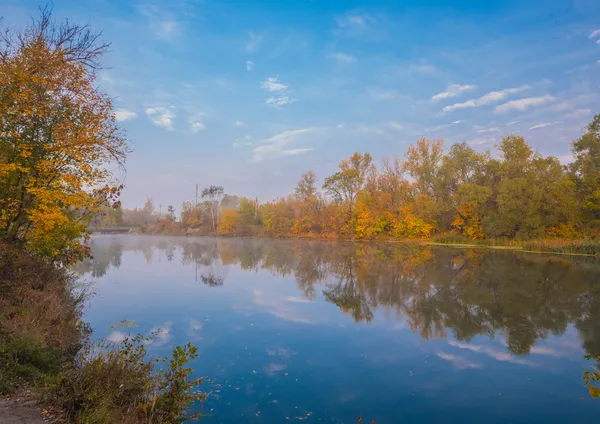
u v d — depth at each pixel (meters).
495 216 45.25
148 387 5.96
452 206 53.03
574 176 43.31
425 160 59.38
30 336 7.51
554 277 22.05
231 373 8.53
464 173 53.38
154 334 11.31
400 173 62.34
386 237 60.00
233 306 15.20
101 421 5.01
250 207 86.62
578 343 11.01
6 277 10.01
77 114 12.43
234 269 26.62
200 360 9.27
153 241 61.03
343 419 6.68
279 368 8.91
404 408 7.16
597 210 40.91
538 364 9.44
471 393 7.81
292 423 6.48
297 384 8.05
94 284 19.91
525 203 43.06
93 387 5.69
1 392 5.80
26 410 5.31
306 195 76.88
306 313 14.22
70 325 9.93
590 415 6.98
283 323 12.80
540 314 14.16
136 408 5.51
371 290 18.78
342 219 63.97
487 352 10.25
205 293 17.84
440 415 6.91
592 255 33.44
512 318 13.66
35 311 9.12
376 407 7.16
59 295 11.71
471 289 18.88
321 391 7.75
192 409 6.83
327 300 16.50
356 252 39.72
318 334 11.61
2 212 10.94
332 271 25.45
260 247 48.03
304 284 20.42
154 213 139.62
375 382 8.26
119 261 31.17
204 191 97.19
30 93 10.93
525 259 31.14
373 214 59.22
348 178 64.31
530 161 45.41
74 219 13.70
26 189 11.45
